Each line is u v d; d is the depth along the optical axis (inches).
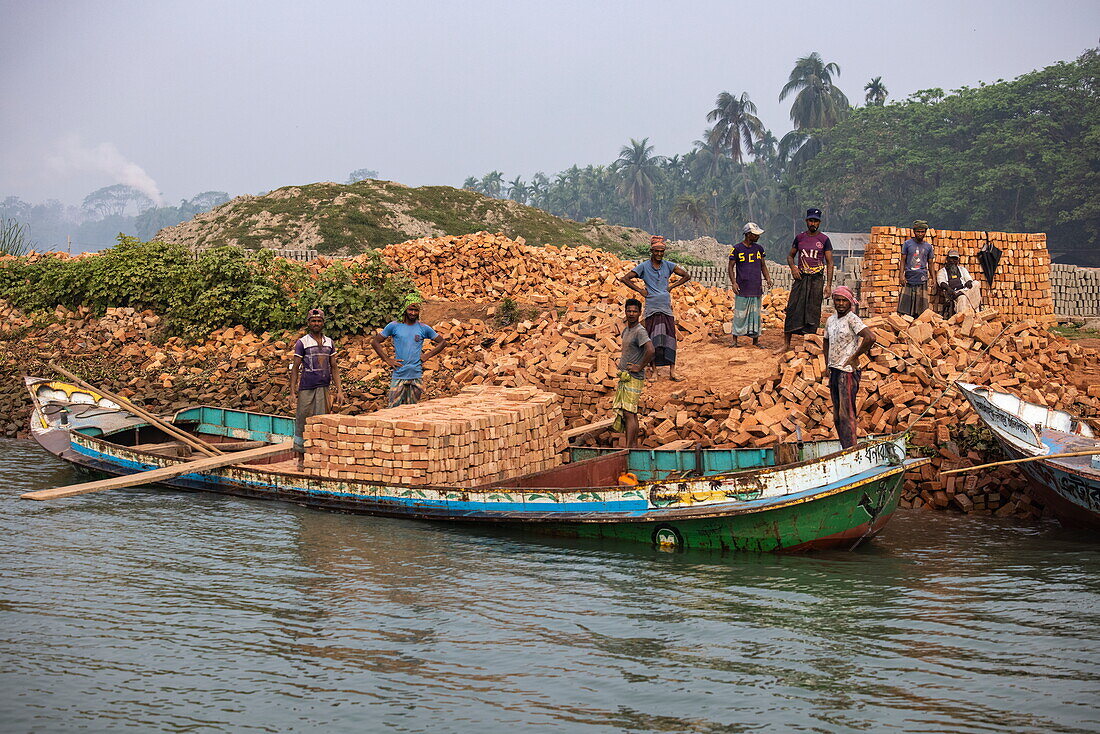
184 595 329.7
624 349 485.7
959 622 304.5
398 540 405.7
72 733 229.5
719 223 4542.3
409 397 537.6
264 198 2129.7
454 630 297.7
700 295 793.6
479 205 2210.9
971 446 486.0
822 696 250.5
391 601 325.1
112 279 882.1
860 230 3324.3
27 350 831.7
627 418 488.4
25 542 397.1
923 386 530.6
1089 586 341.4
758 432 505.0
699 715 239.8
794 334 609.0
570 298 776.9
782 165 4119.1
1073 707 242.4
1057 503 425.1
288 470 510.3
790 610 317.1
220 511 458.0
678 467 466.6
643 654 279.1
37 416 573.6
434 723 235.5
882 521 390.9
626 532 401.4
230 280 849.5
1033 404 486.0
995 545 401.1
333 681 259.6
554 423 511.8
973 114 2965.1
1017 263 800.9
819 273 573.0
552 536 415.5
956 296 663.8
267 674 263.9
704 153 4783.5
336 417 460.1
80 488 455.8
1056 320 788.6
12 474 549.0
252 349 789.9
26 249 1262.3
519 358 642.2
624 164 4869.6
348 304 803.4
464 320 794.2
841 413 435.8
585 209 5359.3
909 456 440.8
